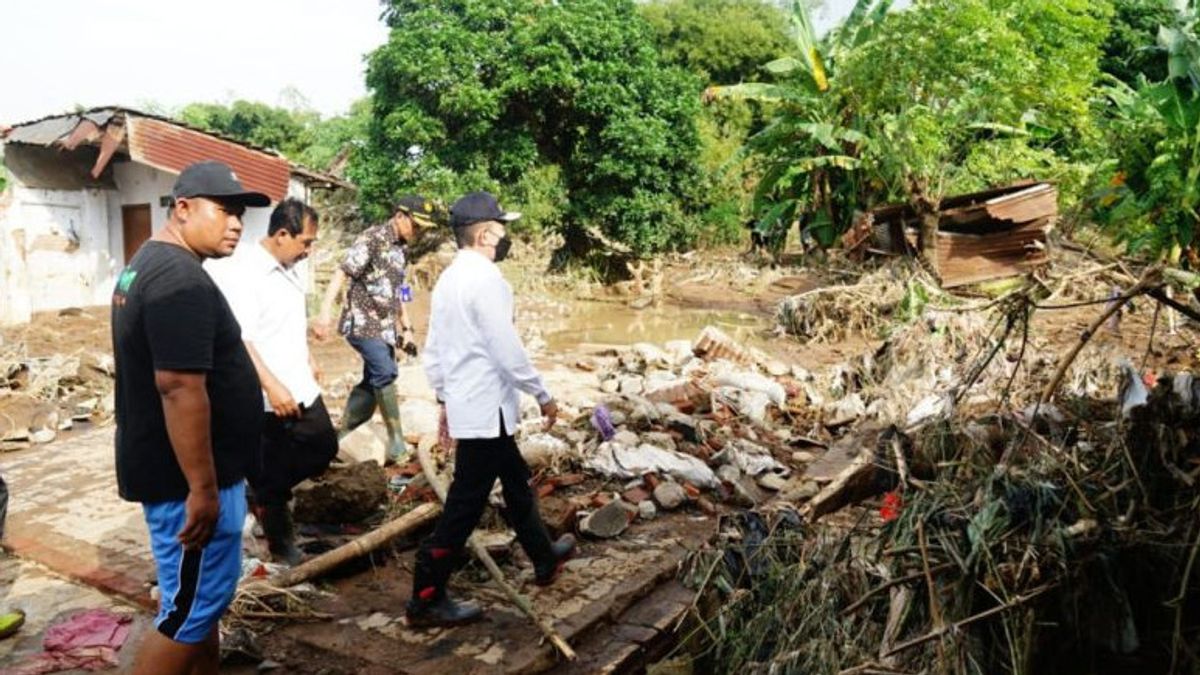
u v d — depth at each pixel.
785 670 2.93
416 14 18.59
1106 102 17.44
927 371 7.37
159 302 2.33
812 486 4.89
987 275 12.73
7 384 7.46
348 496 4.47
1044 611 2.70
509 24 18.98
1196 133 11.00
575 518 4.39
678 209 21.56
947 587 2.69
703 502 4.79
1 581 3.90
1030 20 15.16
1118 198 13.31
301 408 3.90
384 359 5.31
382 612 3.56
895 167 13.56
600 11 19.67
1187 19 11.88
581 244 21.14
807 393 7.78
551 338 12.95
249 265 3.78
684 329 13.83
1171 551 2.79
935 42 13.62
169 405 2.34
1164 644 2.76
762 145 17.09
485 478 3.33
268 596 3.55
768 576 3.40
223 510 2.55
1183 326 8.84
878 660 2.58
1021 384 5.93
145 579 3.84
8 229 11.72
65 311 12.59
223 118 29.73
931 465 3.81
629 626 3.51
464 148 19.08
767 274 18.89
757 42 26.59
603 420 4.56
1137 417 3.06
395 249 5.34
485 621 3.46
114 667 3.18
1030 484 2.87
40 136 12.38
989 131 15.76
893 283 12.30
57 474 5.43
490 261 3.42
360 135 25.17
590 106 19.09
